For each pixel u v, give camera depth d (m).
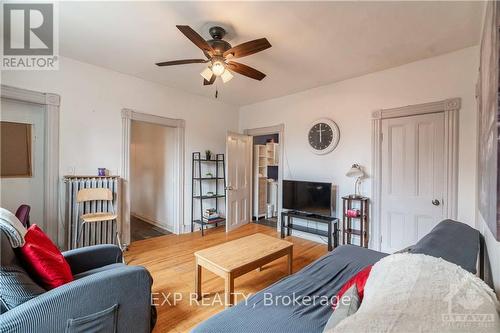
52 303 1.24
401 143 3.17
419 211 3.02
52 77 2.98
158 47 2.78
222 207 5.04
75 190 3.05
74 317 1.29
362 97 3.52
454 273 0.99
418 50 2.76
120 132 3.55
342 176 3.73
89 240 3.13
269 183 6.04
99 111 3.36
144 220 5.32
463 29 2.32
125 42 2.67
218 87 4.11
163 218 4.76
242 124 5.29
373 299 0.92
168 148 4.59
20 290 1.22
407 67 3.11
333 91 3.84
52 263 1.44
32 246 1.38
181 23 2.29
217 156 4.88
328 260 1.92
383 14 2.11
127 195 3.60
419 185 3.03
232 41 2.55
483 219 1.70
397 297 0.87
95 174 3.32
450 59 2.80
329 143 3.85
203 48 2.20
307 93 4.18
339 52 2.82
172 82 3.93
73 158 3.15
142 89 3.79
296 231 4.30
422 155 3.01
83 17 2.22
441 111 2.87
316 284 1.57
